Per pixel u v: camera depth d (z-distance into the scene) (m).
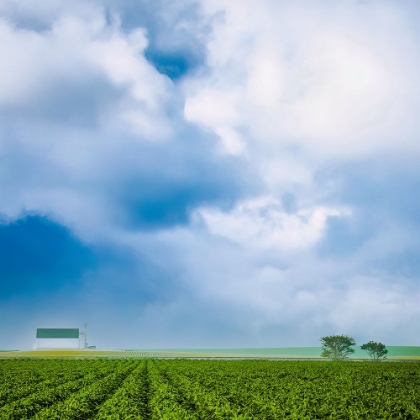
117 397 32.41
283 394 36.00
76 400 30.91
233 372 62.59
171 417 24.81
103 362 94.25
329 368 73.75
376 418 26.66
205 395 33.47
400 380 51.62
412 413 27.98
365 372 65.00
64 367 74.69
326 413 28.19
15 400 35.94
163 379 50.22
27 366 77.56
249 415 28.02
